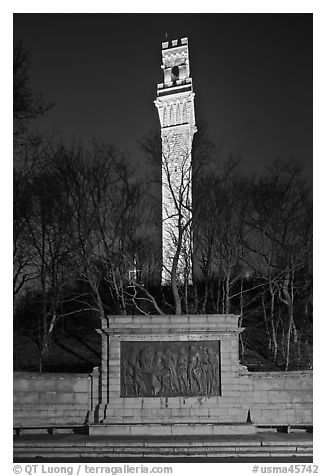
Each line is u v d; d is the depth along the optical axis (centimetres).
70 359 4803
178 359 3619
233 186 5100
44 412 3700
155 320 3638
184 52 8362
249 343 5103
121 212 4994
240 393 3628
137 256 5278
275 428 3681
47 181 4841
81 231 4912
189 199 5656
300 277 5312
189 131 8000
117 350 3641
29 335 5169
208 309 5359
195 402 3556
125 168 5019
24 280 4869
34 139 4341
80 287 5550
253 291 5553
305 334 5159
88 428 3444
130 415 3541
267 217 5081
